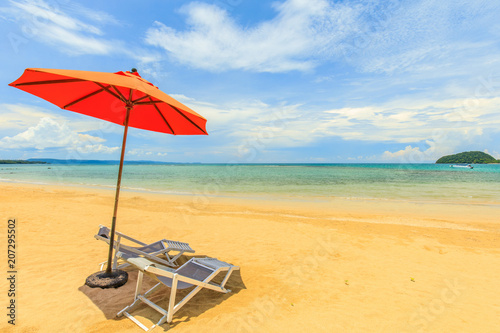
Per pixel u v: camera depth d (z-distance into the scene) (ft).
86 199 40.32
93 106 13.50
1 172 144.15
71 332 8.65
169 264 14.20
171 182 81.92
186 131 15.21
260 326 9.55
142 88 9.31
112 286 11.91
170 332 8.93
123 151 12.07
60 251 16.90
